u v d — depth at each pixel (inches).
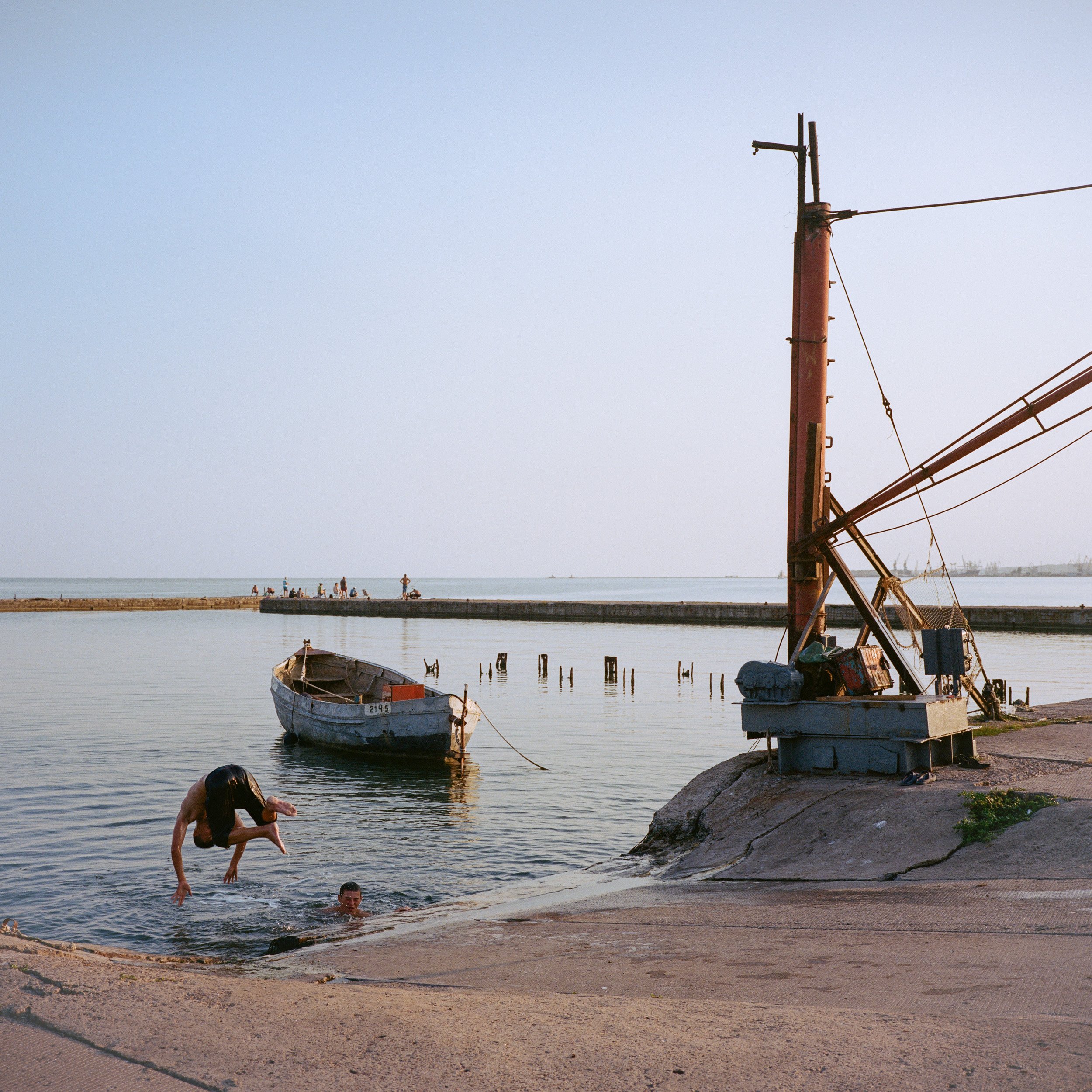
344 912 539.2
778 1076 174.9
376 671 1418.6
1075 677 1708.9
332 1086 165.9
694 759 1055.0
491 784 931.3
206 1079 165.3
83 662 2267.5
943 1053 185.6
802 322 604.7
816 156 607.5
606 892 453.1
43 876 611.8
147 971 238.4
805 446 603.2
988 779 490.3
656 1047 190.4
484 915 438.9
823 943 305.9
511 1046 189.3
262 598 4968.0
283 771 1005.2
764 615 3464.6
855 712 525.7
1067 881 350.6
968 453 523.5
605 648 2623.0
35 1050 173.8
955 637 551.2
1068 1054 183.6
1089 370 488.4
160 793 863.1
